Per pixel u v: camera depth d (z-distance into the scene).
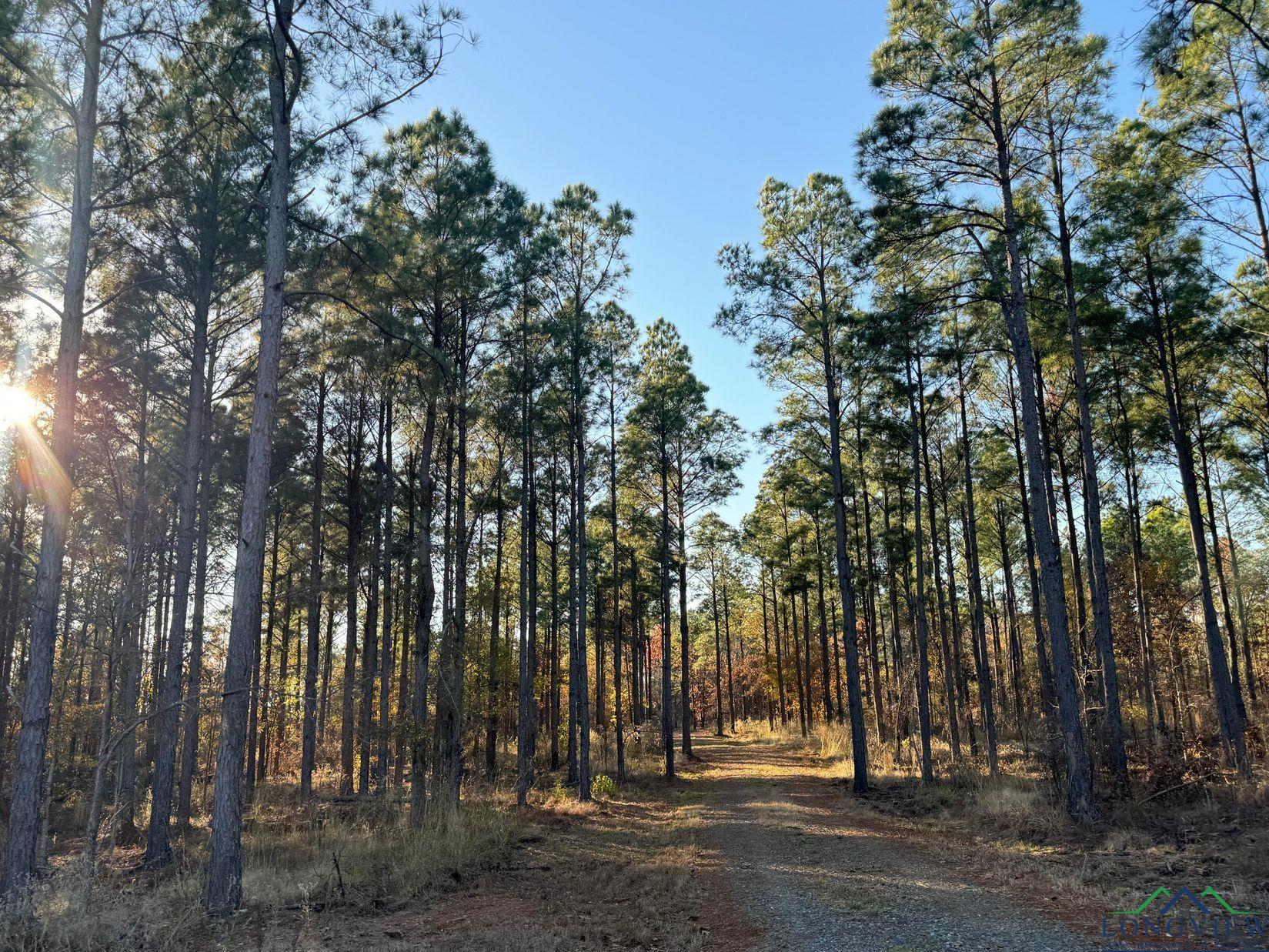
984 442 23.44
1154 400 19.31
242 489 20.47
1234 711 14.72
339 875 9.88
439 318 16.25
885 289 17.05
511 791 21.47
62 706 15.84
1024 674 33.22
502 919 8.84
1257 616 30.86
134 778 16.98
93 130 10.47
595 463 24.05
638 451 25.52
